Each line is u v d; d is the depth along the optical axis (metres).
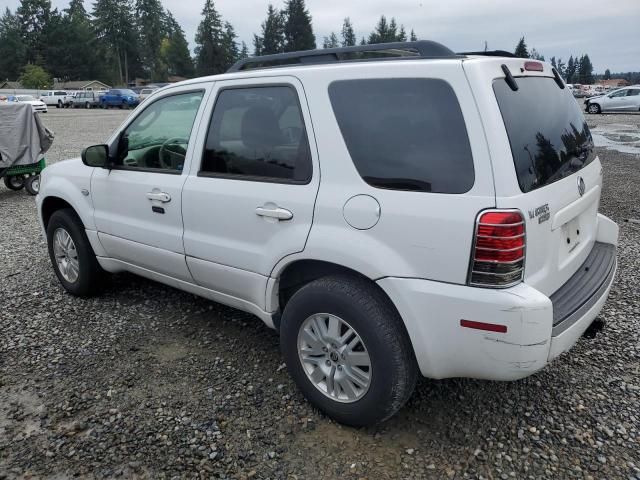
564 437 2.84
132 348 3.84
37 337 4.04
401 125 2.61
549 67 3.16
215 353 3.76
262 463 2.70
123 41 103.62
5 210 8.89
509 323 2.34
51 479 2.61
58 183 4.59
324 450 2.78
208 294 3.70
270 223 3.04
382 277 2.59
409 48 2.76
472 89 2.42
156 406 3.16
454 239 2.40
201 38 95.06
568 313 2.61
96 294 4.75
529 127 2.62
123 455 2.76
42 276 5.38
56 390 3.34
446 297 2.44
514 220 2.32
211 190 3.36
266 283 3.15
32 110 9.73
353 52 3.00
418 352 2.59
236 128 3.28
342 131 2.78
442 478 2.58
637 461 2.66
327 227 2.79
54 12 99.62
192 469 2.66
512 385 3.31
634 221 7.13
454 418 3.01
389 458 2.71
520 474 2.59
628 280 4.95
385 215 2.58
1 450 2.81
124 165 4.07
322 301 2.82
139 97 51.97
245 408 3.13
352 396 2.84
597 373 3.42
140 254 3.99
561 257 2.85
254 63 3.45
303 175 2.93
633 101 29.64
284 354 3.12
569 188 2.81
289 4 92.06
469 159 2.41
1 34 99.19
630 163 12.34
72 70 97.62
